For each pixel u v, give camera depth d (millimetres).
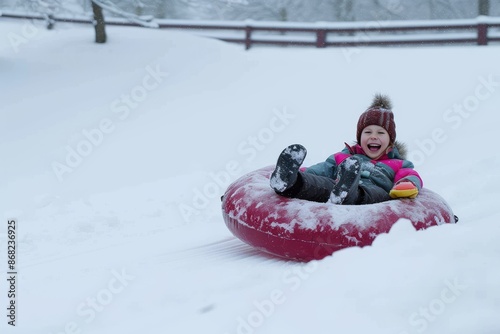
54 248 5551
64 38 18422
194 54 17344
